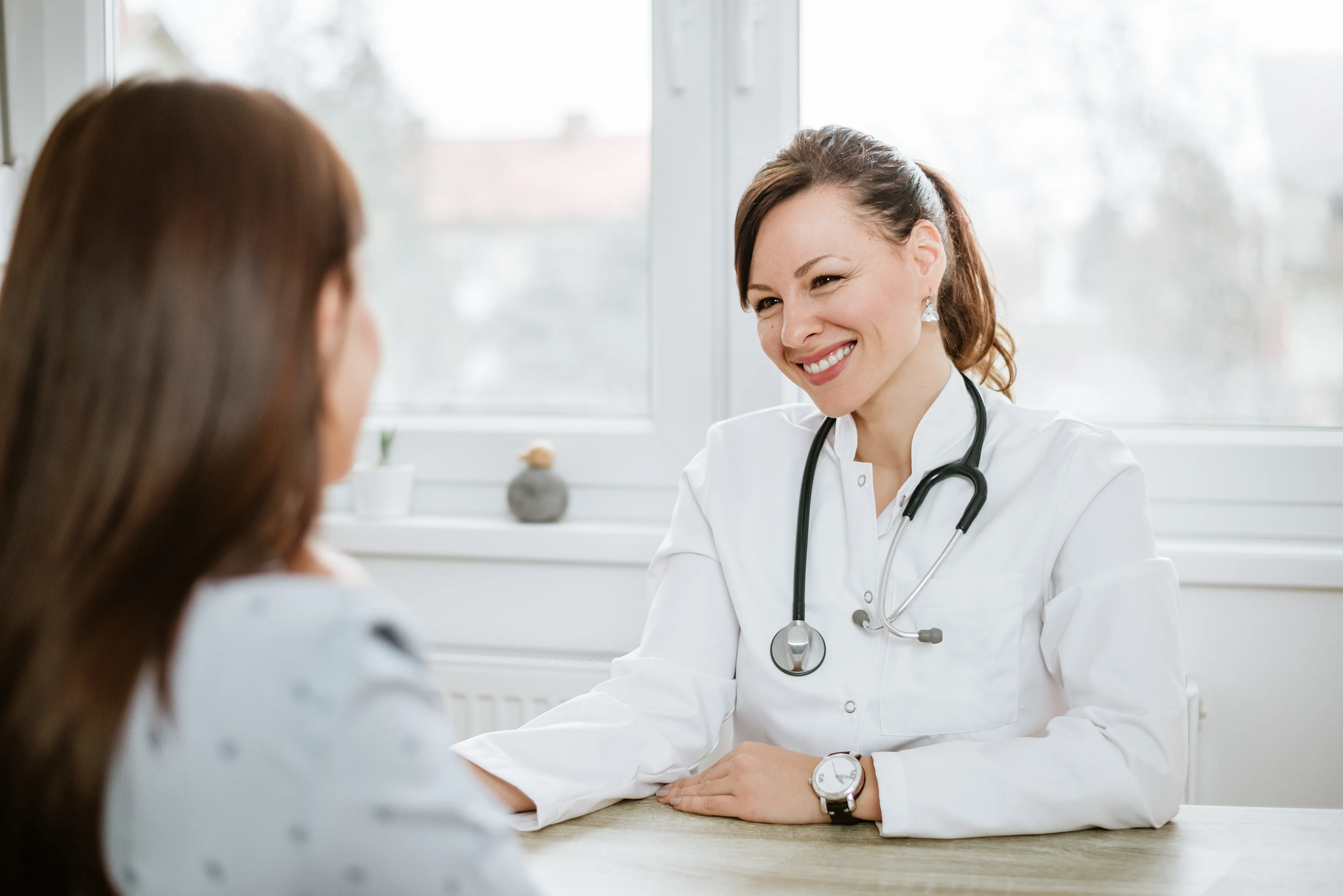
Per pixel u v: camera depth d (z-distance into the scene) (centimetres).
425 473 176
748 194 101
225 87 48
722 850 82
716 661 109
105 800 43
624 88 169
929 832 84
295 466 47
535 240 174
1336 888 74
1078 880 76
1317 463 147
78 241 44
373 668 42
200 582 45
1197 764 142
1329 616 141
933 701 99
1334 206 148
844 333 99
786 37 157
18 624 43
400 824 41
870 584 103
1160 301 154
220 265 44
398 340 180
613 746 97
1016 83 155
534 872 78
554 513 166
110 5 180
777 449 114
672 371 165
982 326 115
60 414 44
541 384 176
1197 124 151
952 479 104
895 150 103
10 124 178
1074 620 97
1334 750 141
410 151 177
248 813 41
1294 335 151
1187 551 142
